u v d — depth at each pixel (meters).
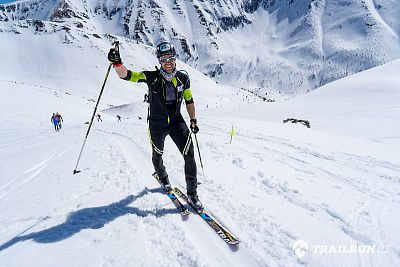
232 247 3.80
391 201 5.86
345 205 5.42
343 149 14.04
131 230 3.95
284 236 4.12
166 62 4.36
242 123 23.17
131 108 93.81
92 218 4.29
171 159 7.82
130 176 6.18
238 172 6.96
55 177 6.28
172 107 4.71
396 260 3.74
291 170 7.63
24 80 187.12
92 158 7.97
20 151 11.29
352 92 56.69
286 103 63.84
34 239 3.74
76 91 174.12
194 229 4.14
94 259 3.33
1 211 4.62
